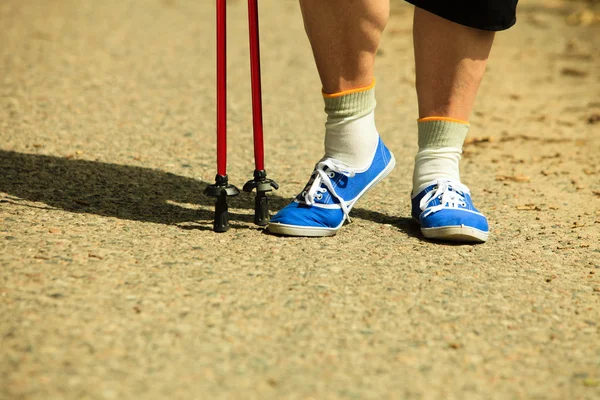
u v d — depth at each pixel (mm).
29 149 6938
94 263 4516
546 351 3777
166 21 14500
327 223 5148
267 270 4559
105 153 7012
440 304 4223
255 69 5020
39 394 3186
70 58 11133
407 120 8938
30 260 4500
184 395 3246
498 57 12242
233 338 3736
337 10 4746
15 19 13961
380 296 4281
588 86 10641
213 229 5223
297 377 3432
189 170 6684
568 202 6309
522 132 8602
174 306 4027
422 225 5199
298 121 8695
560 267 4848
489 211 5992
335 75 4984
